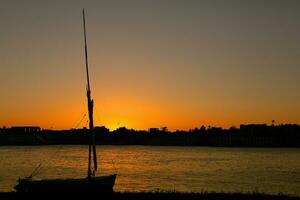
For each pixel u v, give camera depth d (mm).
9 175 113875
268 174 125625
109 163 186000
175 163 186875
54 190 53562
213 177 112688
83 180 54531
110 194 54875
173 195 53656
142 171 137125
